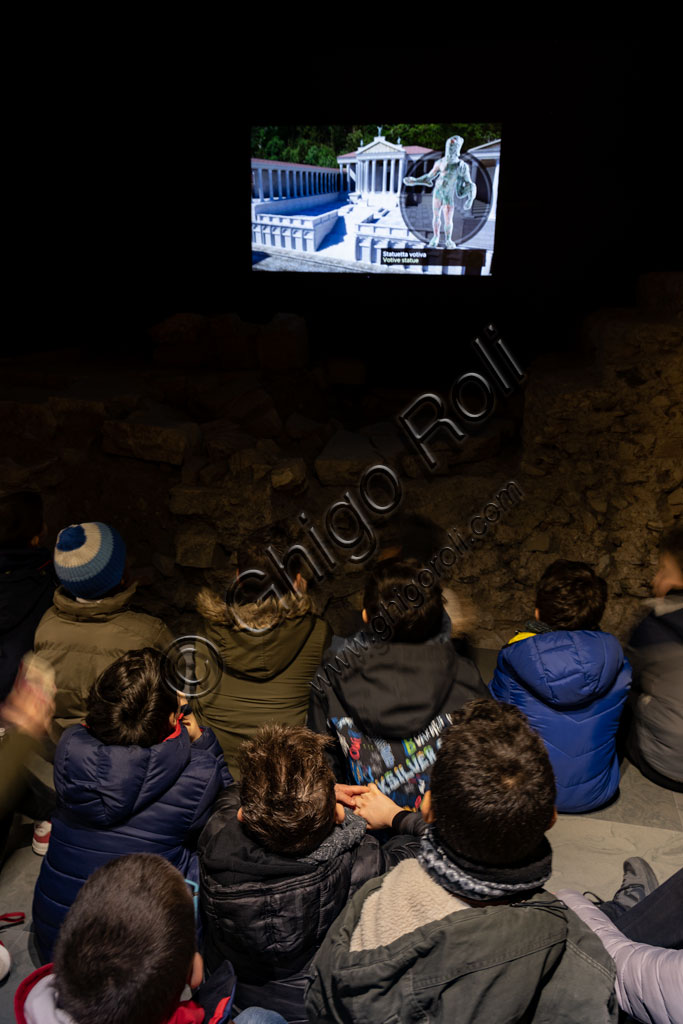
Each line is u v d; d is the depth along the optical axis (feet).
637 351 13.14
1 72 21.22
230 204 21.94
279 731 5.13
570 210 20.30
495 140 19.90
